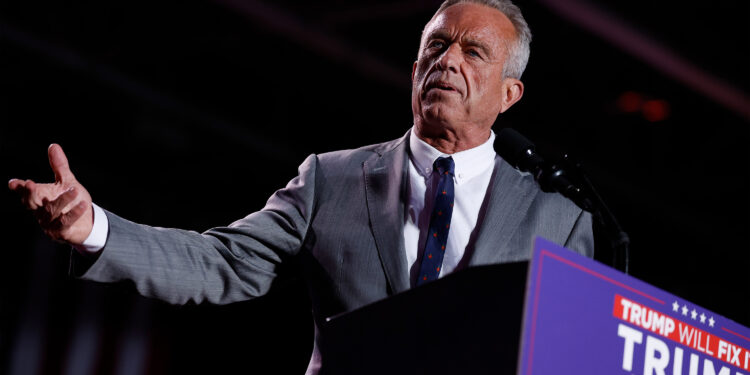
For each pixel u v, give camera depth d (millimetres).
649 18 6531
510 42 2348
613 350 1425
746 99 7148
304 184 2225
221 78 8430
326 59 7629
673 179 9508
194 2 6961
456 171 2240
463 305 1471
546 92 8078
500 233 2119
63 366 8664
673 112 8273
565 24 6742
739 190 9492
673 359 1514
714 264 10359
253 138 8992
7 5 7133
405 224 2158
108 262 1882
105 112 8398
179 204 9398
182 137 8797
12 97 7992
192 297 2049
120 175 8930
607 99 8102
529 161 1925
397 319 1557
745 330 1651
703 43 6789
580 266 1398
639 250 10242
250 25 7281
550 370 1332
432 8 6730
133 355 9109
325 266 2086
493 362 1405
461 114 2225
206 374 9555
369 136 9023
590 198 1855
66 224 1789
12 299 8500
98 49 7691
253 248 2141
